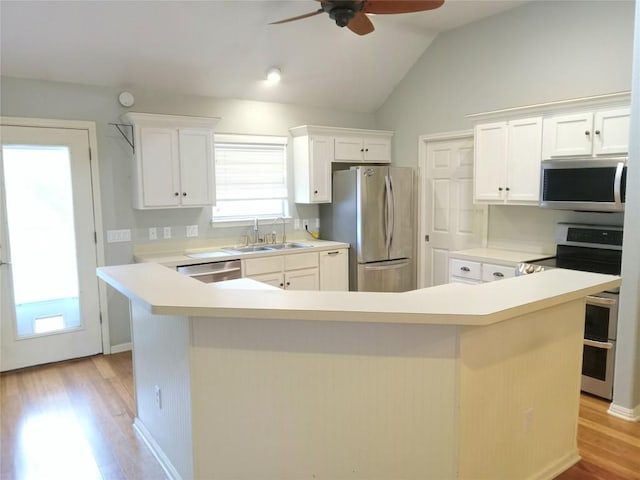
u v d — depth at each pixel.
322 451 1.97
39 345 3.92
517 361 2.06
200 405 2.01
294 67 4.57
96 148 4.03
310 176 4.96
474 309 1.70
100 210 4.09
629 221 2.86
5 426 2.92
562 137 3.57
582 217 3.85
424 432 1.86
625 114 3.22
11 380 3.63
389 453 1.91
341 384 1.91
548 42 4.00
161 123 4.06
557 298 1.95
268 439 2.00
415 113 5.23
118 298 4.25
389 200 4.96
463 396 1.81
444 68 4.86
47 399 3.29
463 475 1.86
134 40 3.71
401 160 5.47
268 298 1.92
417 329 1.81
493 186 4.08
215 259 4.12
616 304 3.05
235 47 4.10
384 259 5.06
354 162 5.33
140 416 2.80
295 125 5.18
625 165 3.11
